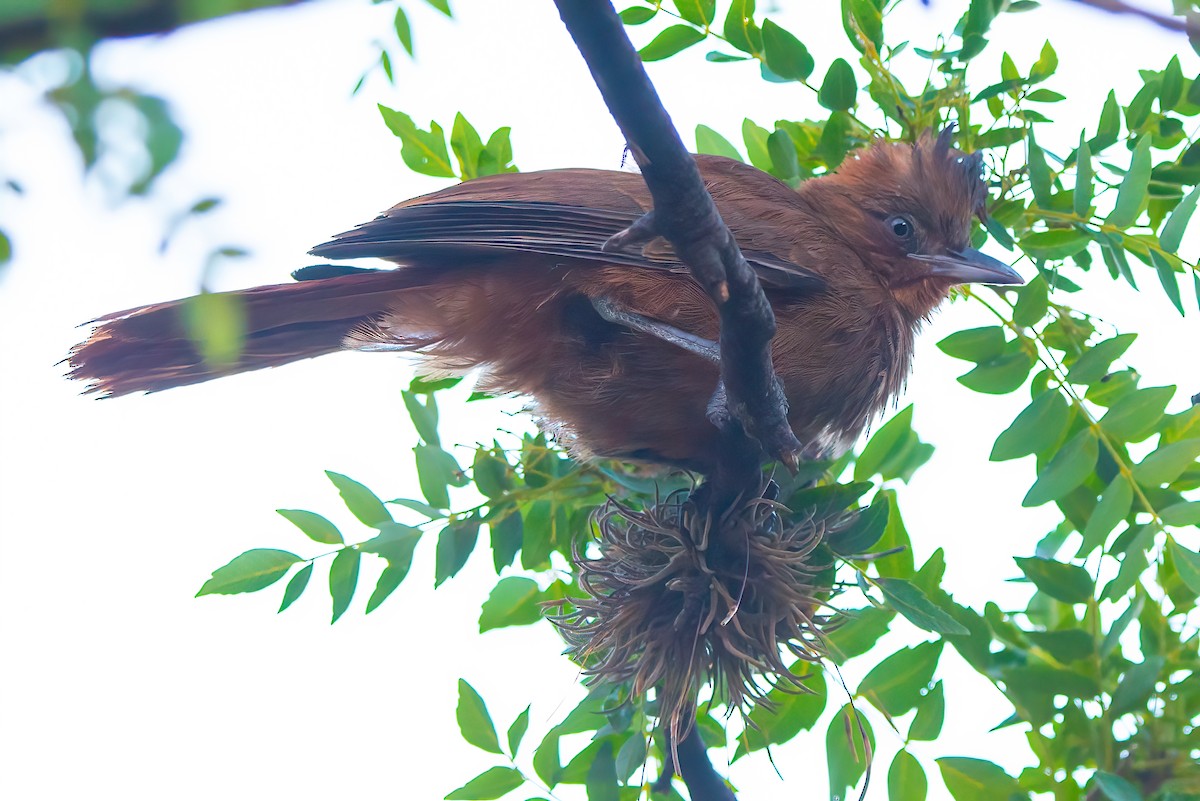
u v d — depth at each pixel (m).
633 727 9.48
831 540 9.01
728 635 8.62
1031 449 8.98
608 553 9.11
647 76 5.69
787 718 9.22
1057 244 9.27
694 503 8.84
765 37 9.80
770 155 10.34
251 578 9.16
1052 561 9.21
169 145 2.92
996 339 9.19
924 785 8.68
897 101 10.05
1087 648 9.20
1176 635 9.52
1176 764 9.19
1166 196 9.62
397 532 9.38
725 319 7.11
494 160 10.62
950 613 9.03
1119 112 9.57
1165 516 8.63
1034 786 9.28
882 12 9.80
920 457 9.96
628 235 6.45
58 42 2.91
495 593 9.89
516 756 9.25
